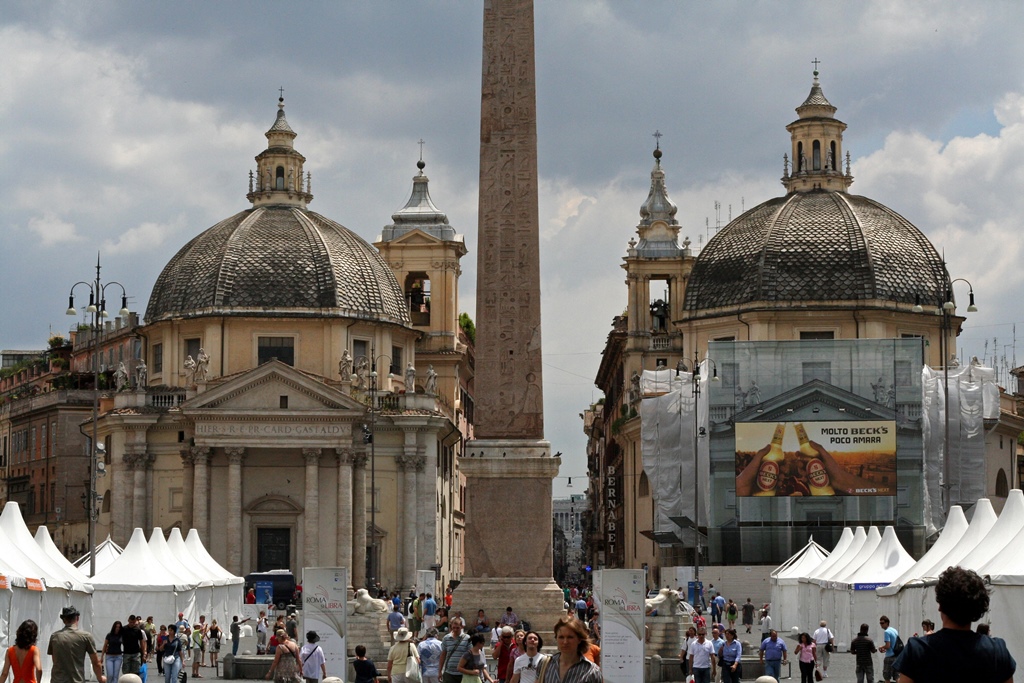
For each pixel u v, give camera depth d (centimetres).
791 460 8781
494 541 4356
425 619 6638
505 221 4347
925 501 8819
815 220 9875
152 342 10319
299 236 10219
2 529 4106
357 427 9644
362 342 10175
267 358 9938
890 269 9694
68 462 11581
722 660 3988
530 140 4322
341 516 9425
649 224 11794
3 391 14075
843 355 8931
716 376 9000
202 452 9362
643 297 11581
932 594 4250
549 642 4294
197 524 9325
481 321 4372
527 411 4372
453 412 11419
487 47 4344
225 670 4972
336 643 3341
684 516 9275
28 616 3859
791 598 6762
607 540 12462
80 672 2422
